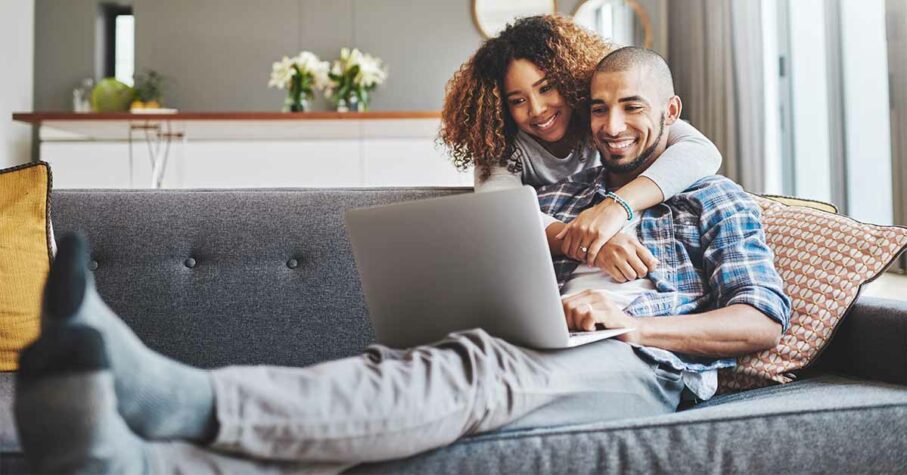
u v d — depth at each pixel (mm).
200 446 793
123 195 1604
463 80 1763
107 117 4195
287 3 5145
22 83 4863
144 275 1554
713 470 988
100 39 5105
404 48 5168
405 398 876
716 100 3834
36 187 1494
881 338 1266
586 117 1638
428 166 4891
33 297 1427
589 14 5062
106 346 684
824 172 3127
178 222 1586
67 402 646
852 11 2814
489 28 5117
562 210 1565
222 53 5121
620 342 1181
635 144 1475
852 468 1014
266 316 1564
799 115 3285
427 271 1136
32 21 5004
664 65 1496
